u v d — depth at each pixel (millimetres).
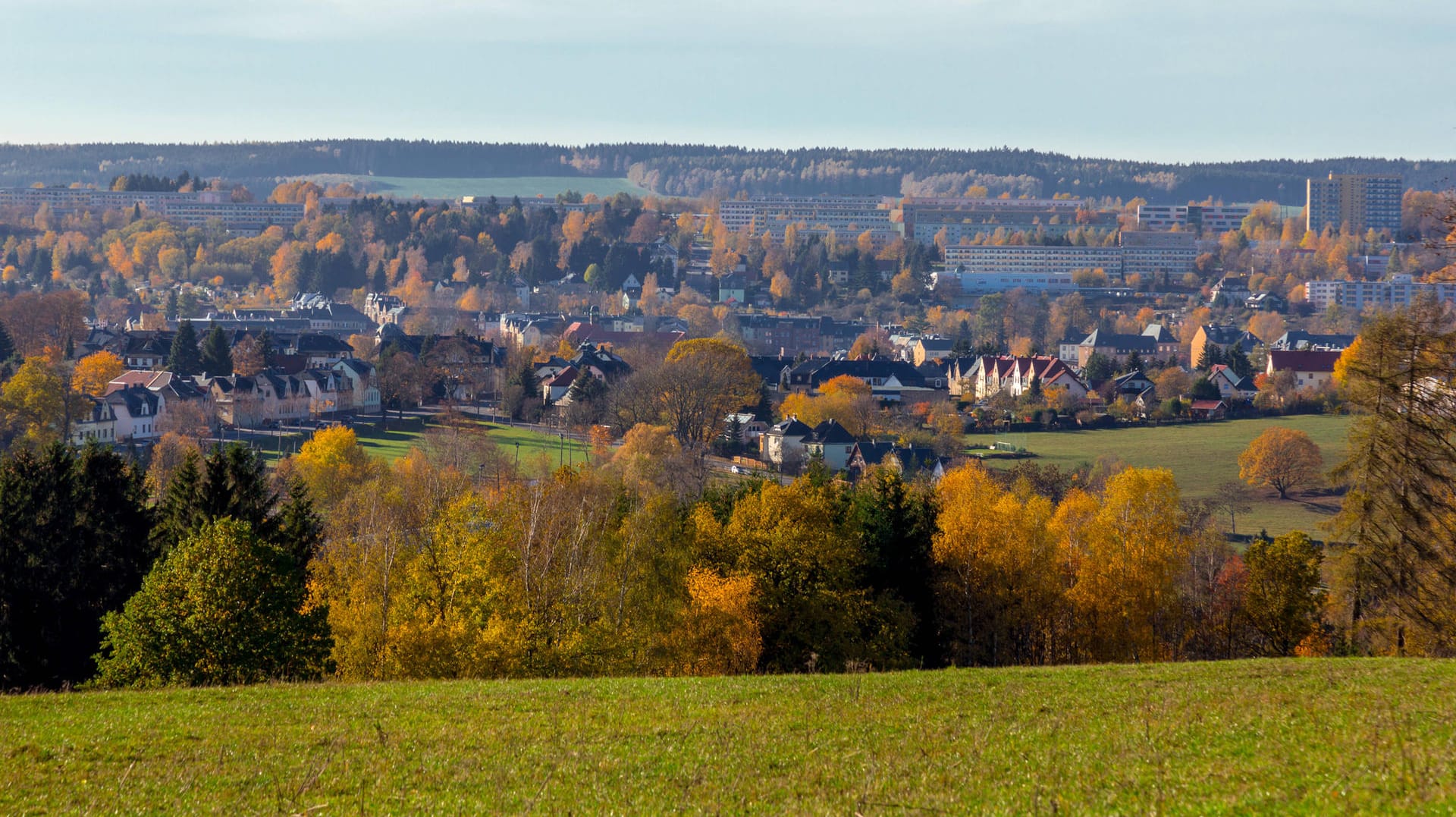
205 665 187000
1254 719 130625
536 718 142000
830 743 128500
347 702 151375
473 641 198250
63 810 110812
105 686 188500
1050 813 102062
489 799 111625
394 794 113688
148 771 121375
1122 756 118500
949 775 114938
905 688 158125
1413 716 128750
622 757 124625
